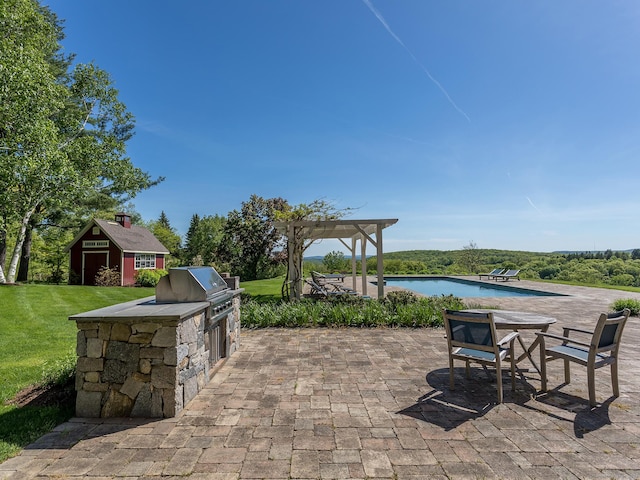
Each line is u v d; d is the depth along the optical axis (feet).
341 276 47.14
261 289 42.11
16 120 33.32
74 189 40.86
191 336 10.39
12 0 34.14
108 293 39.14
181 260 94.32
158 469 6.80
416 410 9.52
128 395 9.26
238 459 7.15
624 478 6.42
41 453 7.46
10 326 21.31
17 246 40.86
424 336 18.48
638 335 18.53
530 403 9.96
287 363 13.87
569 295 37.37
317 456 7.24
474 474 6.57
